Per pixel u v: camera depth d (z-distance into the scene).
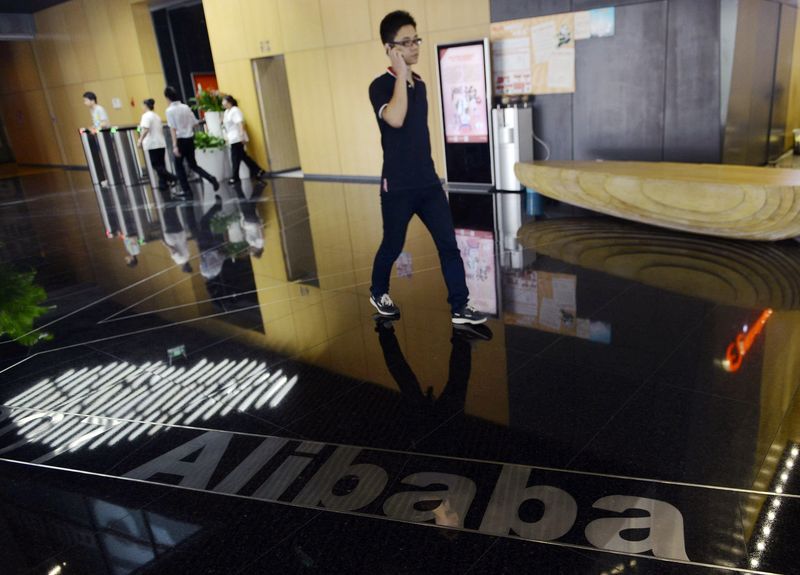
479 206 6.85
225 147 11.38
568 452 2.26
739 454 2.16
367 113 9.54
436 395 2.78
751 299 3.56
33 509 2.25
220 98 11.53
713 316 3.37
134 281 5.21
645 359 2.94
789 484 1.99
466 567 1.76
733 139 6.58
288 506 2.11
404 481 2.18
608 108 6.96
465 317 3.51
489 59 7.40
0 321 4.50
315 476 2.27
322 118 10.15
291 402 2.86
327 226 6.69
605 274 4.20
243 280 4.94
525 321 3.53
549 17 7.08
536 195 6.98
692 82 6.32
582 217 5.91
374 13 8.80
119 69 14.04
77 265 5.95
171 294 4.76
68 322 4.35
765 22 6.93
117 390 3.19
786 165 7.76
